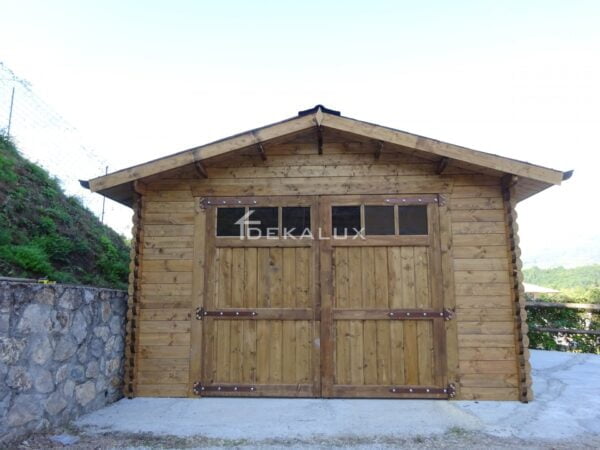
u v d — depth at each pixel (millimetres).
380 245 4406
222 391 4246
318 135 4387
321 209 4508
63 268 5758
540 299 9453
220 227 4543
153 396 4266
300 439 3082
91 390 3742
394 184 4496
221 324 4363
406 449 2896
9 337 2764
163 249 4512
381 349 4246
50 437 3033
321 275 4383
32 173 7055
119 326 4344
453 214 4410
